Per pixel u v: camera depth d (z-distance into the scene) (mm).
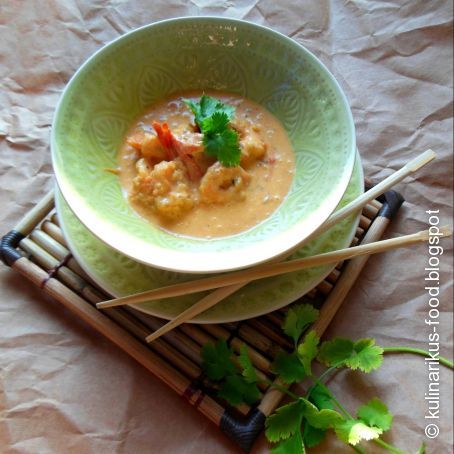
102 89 436
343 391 434
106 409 425
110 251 417
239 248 397
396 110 535
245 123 460
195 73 468
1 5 547
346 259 439
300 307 423
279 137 459
